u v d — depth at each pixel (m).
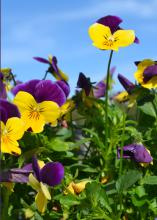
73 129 0.42
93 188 0.30
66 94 0.35
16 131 0.29
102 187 0.32
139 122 0.40
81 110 0.41
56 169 0.29
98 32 0.35
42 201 0.29
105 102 0.36
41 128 0.32
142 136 0.36
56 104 0.32
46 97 0.33
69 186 0.31
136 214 0.34
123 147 0.33
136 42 0.37
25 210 0.31
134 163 0.35
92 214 0.30
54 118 0.32
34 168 0.29
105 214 0.31
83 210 0.30
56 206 0.34
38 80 0.33
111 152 0.36
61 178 0.29
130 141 0.37
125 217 0.33
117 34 0.35
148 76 0.37
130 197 0.33
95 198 0.30
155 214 0.32
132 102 0.38
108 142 0.37
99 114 0.41
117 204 0.33
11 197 0.34
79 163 0.38
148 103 0.38
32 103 0.32
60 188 0.32
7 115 0.30
